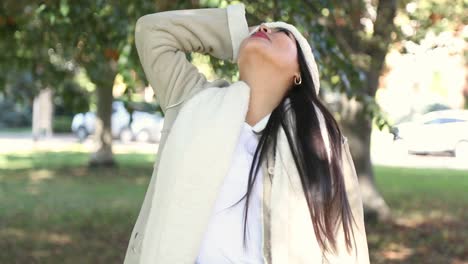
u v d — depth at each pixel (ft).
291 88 7.66
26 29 21.50
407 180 56.49
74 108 29.17
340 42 19.12
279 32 7.68
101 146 61.77
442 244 30.04
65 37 19.13
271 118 7.41
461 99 95.76
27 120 129.08
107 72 25.03
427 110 95.04
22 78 33.78
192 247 6.97
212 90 7.45
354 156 33.63
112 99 61.31
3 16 20.20
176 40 7.98
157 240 7.00
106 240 29.60
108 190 46.93
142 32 7.98
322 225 7.13
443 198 45.75
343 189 7.32
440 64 94.84
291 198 7.16
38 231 31.27
